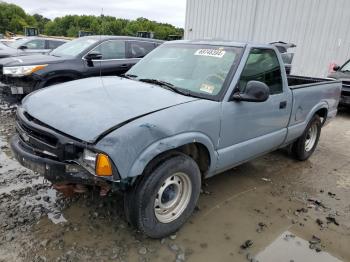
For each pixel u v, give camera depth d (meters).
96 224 2.98
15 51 11.43
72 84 3.45
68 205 3.24
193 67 3.53
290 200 3.80
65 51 7.20
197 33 17.05
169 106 2.80
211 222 3.21
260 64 3.65
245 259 2.73
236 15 15.29
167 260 2.62
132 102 2.84
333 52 12.67
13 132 5.36
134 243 2.78
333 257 2.86
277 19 14.02
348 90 8.61
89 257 2.58
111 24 45.34
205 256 2.71
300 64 13.65
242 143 3.47
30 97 3.22
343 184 4.39
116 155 2.32
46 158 2.54
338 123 8.07
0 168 3.96
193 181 2.93
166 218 2.85
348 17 12.09
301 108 4.39
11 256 2.52
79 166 2.45
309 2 13.02
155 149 2.49
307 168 4.88
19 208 3.13
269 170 4.66
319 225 3.32
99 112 2.63
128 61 7.46
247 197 3.78
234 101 3.22
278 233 3.13
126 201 2.64
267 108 3.67
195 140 2.82
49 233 2.81
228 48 3.57
